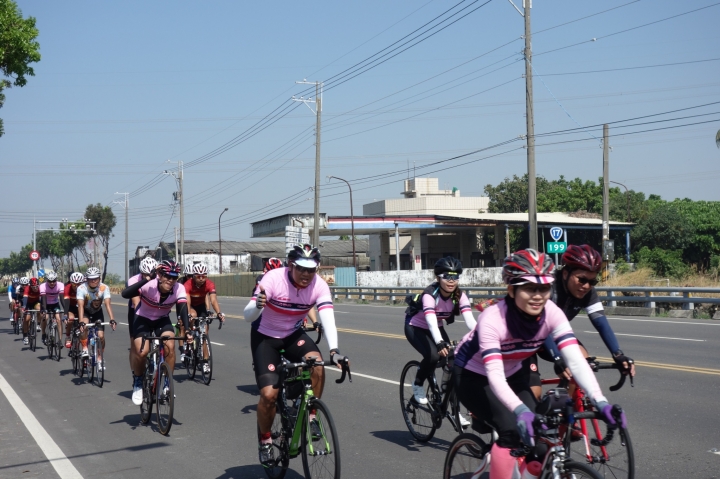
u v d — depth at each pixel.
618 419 3.48
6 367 13.87
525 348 4.01
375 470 5.97
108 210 83.62
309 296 5.46
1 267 128.62
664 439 6.48
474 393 4.13
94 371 11.55
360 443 6.89
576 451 4.64
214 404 9.27
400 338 15.59
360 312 24.97
